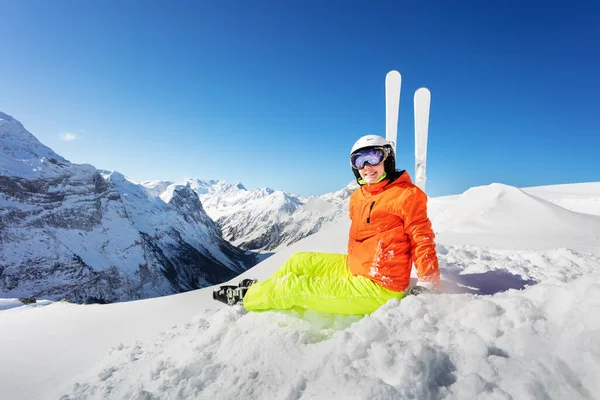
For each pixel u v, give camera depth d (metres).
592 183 20.98
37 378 3.07
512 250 5.14
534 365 1.45
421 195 2.54
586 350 1.41
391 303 2.29
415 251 2.54
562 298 1.83
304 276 2.59
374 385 1.48
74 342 3.98
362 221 2.71
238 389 1.88
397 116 5.00
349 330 2.12
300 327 2.45
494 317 1.87
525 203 9.20
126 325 4.45
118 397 2.15
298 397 1.66
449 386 1.48
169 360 2.57
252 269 7.45
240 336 2.52
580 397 1.28
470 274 3.95
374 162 2.65
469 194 11.11
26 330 4.66
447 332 1.83
